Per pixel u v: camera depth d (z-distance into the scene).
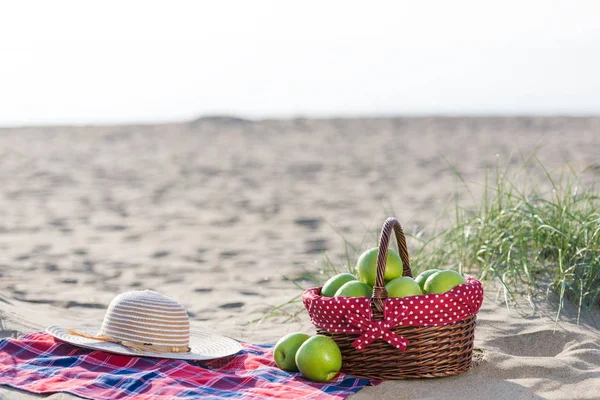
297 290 5.55
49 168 15.70
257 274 6.45
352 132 25.52
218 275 6.43
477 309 3.34
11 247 7.68
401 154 18.30
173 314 3.43
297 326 4.44
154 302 3.41
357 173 14.95
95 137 23.52
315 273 6.12
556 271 4.53
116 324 3.41
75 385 3.00
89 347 3.29
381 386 3.15
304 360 3.19
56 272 6.43
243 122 29.36
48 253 7.40
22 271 6.39
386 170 15.29
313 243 8.09
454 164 15.62
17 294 5.36
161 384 3.02
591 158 15.32
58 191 12.56
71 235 8.65
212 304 5.18
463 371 3.35
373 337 3.17
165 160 17.53
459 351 3.27
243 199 11.83
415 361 3.21
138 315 3.38
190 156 18.42
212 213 10.48
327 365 3.17
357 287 3.30
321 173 15.11
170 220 9.88
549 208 5.08
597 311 4.27
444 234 5.36
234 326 4.51
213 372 3.25
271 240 8.36
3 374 3.12
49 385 3.01
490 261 4.84
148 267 6.81
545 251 4.82
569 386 3.24
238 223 9.62
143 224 9.52
